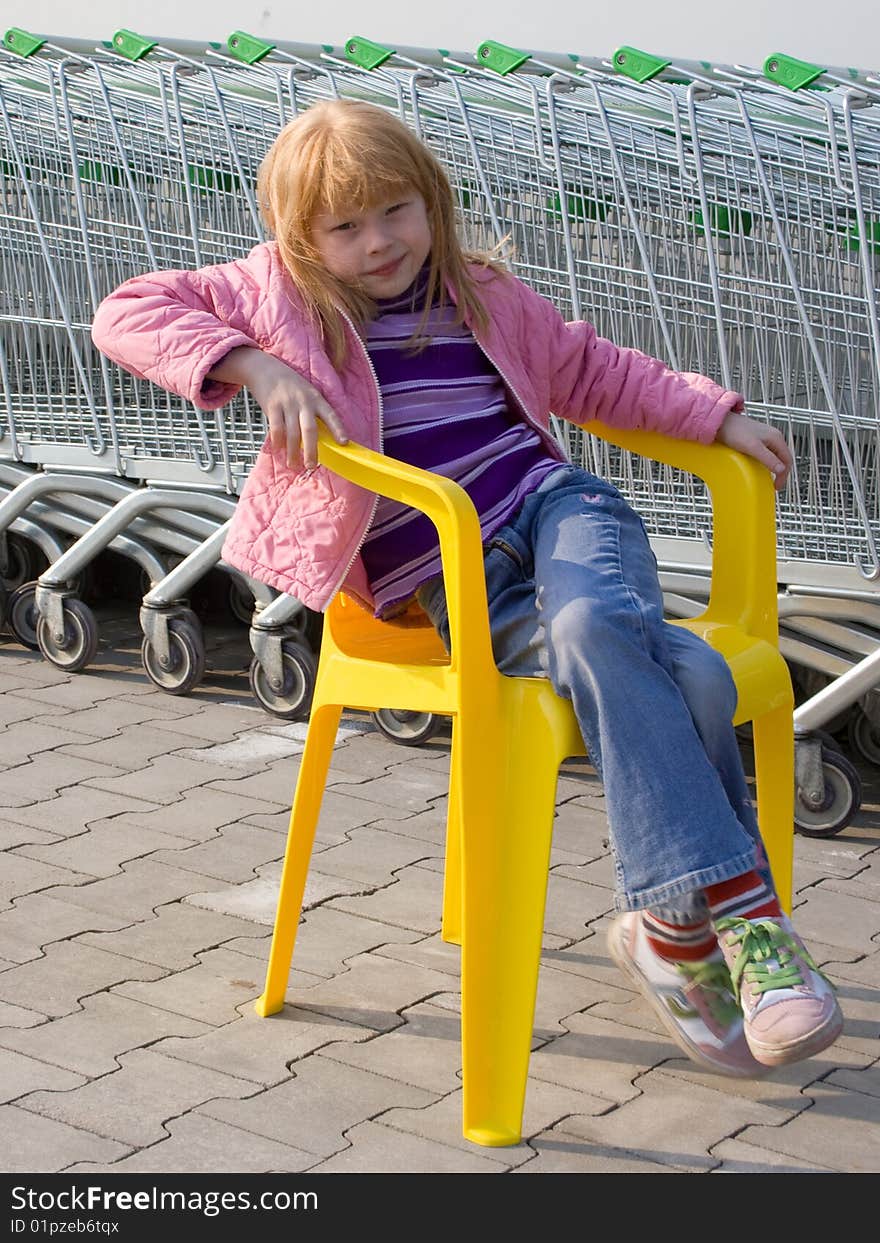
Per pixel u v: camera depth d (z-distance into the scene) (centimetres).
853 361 450
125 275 553
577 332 325
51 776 454
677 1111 289
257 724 509
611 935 312
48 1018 314
